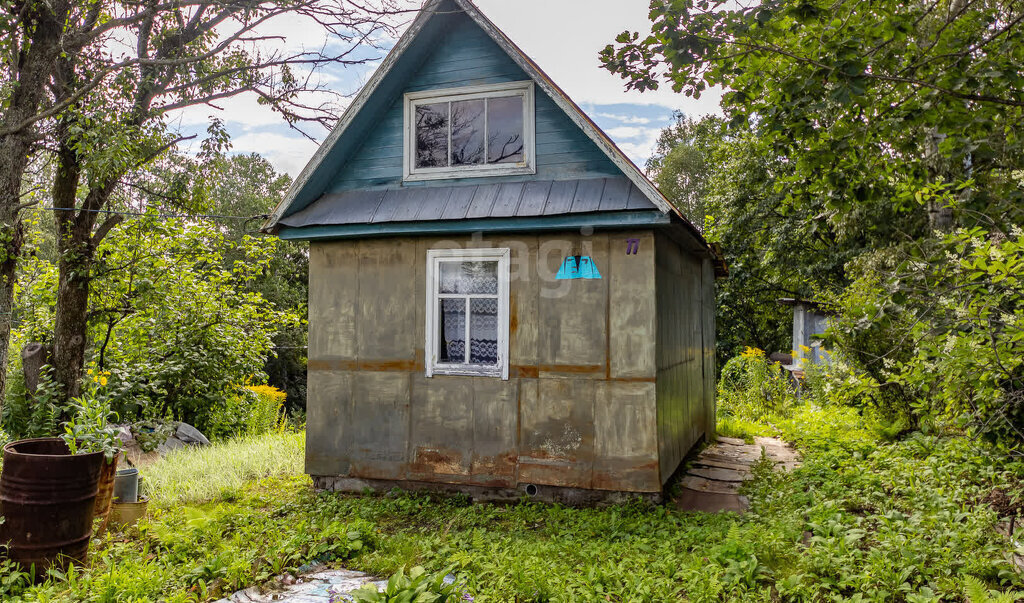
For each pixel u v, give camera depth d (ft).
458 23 25.39
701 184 112.16
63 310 32.32
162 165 32.53
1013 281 14.97
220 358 40.70
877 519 18.65
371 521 22.09
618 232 23.21
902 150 22.17
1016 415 19.25
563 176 24.29
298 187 25.46
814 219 23.88
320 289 26.50
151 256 36.27
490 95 25.40
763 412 48.75
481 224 23.77
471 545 18.34
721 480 27.48
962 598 13.34
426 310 25.12
